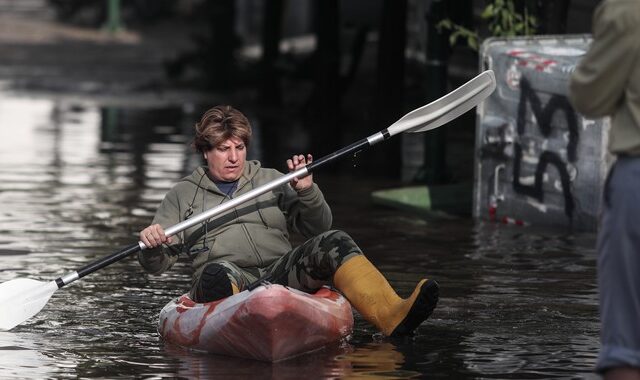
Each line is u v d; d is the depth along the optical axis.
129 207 28.16
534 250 22.78
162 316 16.08
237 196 16.34
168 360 14.85
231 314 14.62
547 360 14.77
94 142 42.81
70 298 18.53
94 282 19.81
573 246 23.16
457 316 17.19
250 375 14.09
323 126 49.03
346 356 14.97
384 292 15.82
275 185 16.03
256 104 59.19
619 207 11.20
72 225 25.53
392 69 42.53
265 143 42.94
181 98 62.78
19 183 31.98
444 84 30.19
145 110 56.47
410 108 48.81
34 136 44.44
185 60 68.94
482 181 26.73
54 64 82.56
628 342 11.22
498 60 26.11
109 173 34.38
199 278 15.85
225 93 65.56
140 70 79.50
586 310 17.61
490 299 18.38
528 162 25.70
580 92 11.41
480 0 37.16
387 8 42.12
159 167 35.91
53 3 117.56
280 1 58.03
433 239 24.09
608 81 11.25
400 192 29.22
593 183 24.34
